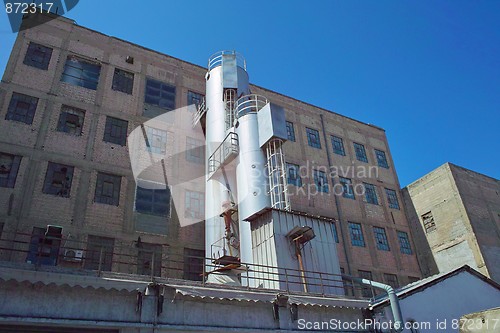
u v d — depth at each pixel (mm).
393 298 13734
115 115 20781
